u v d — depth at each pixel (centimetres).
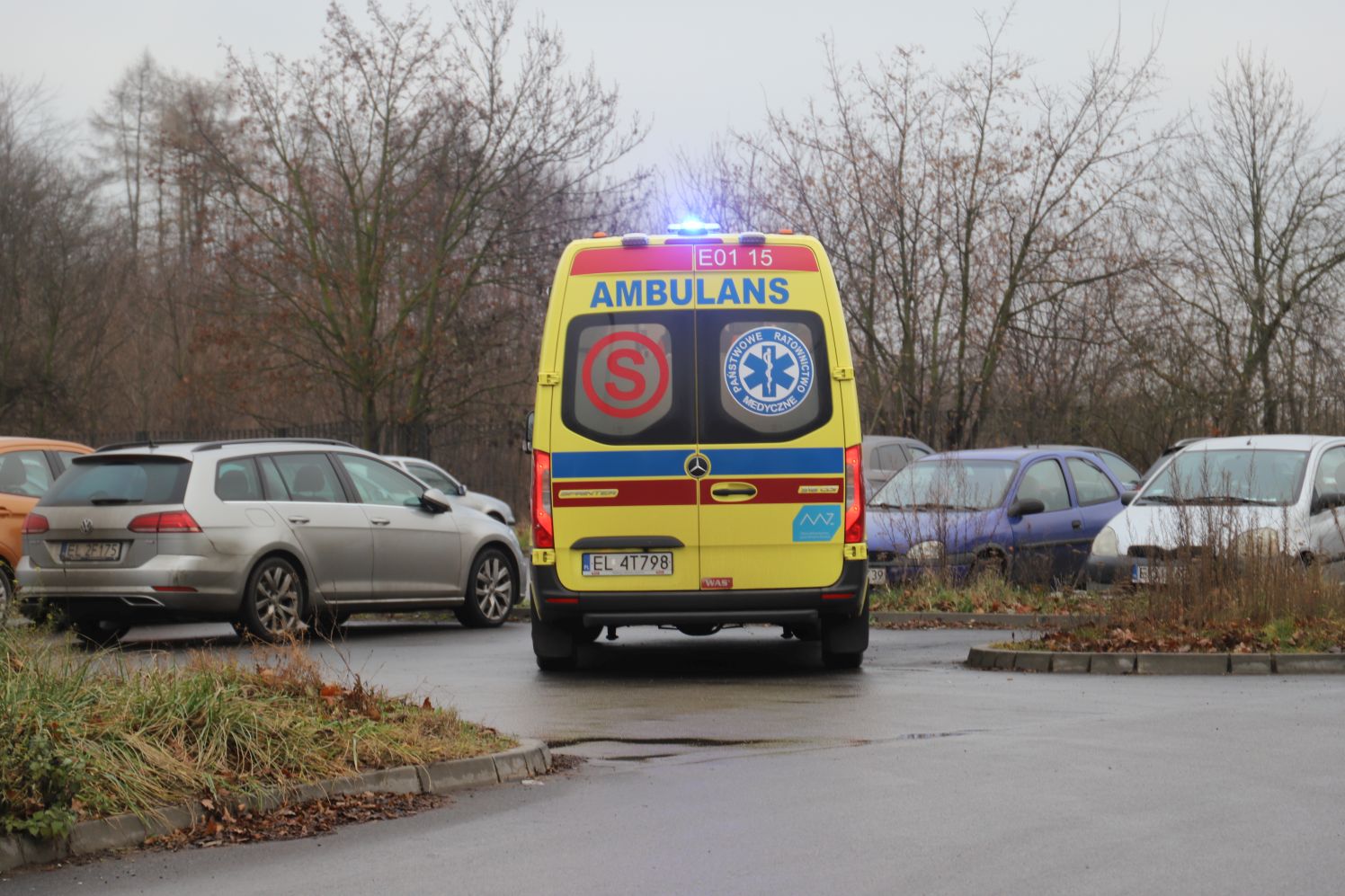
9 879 687
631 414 1359
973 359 3900
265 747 856
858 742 1012
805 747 997
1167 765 915
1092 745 988
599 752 994
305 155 4347
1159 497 1991
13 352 5816
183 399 5531
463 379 4616
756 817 789
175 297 5953
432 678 1405
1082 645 1486
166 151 4619
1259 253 3928
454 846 744
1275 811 783
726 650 1683
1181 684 1313
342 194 4422
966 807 802
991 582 1995
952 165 3859
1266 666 1395
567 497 1358
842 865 685
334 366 4575
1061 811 790
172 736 836
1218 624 1523
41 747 741
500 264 4438
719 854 713
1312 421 3862
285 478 1773
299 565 1755
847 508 1356
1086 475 2231
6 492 1962
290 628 1697
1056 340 3912
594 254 1373
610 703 1223
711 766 935
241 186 4394
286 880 683
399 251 4428
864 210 3909
